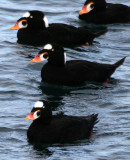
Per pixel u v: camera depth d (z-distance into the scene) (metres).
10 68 16.73
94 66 16.34
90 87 15.80
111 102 14.59
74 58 17.77
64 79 16.03
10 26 20.50
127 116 13.64
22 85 15.60
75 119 12.65
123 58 16.89
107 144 12.13
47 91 15.38
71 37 19.41
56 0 23.23
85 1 23.19
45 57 16.25
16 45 18.89
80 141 12.33
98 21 21.41
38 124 12.45
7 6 22.17
